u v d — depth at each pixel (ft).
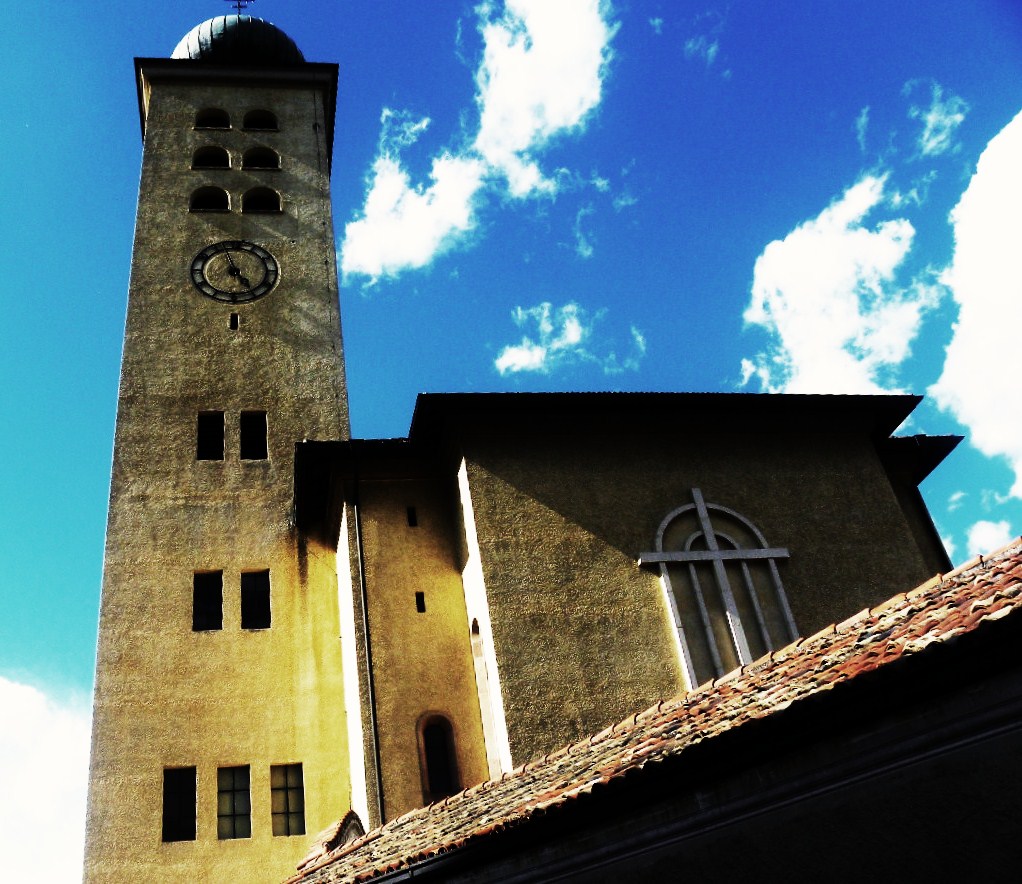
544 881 33.35
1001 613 24.91
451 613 76.02
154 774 76.74
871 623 36.35
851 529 77.71
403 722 70.85
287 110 128.06
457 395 75.61
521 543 72.33
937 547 86.69
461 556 77.46
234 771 78.48
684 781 30.60
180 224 111.55
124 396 96.73
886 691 26.99
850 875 27.50
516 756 63.52
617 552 73.10
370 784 68.08
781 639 71.51
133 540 87.66
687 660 68.80
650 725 40.55
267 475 93.71
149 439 94.22
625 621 70.08
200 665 82.12
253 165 122.01
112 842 73.56
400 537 78.69
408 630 74.59
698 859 30.42
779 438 82.12
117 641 82.02
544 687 66.44
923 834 26.58
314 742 80.02
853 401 83.05
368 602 75.20
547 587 70.64
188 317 103.65
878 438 87.56
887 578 75.77
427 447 81.71
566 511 74.43
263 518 90.99
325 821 76.89
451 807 48.44
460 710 72.33
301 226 114.32
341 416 99.45
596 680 67.36
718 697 37.83
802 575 74.74
